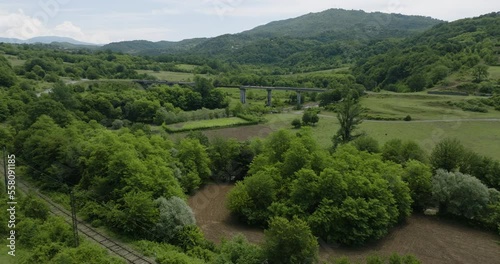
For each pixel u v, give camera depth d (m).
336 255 51.59
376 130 105.00
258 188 62.94
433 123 108.56
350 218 53.81
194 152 81.12
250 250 41.06
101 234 48.28
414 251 52.78
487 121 106.31
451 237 57.03
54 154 67.00
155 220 49.72
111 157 59.06
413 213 66.44
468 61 179.12
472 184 60.53
